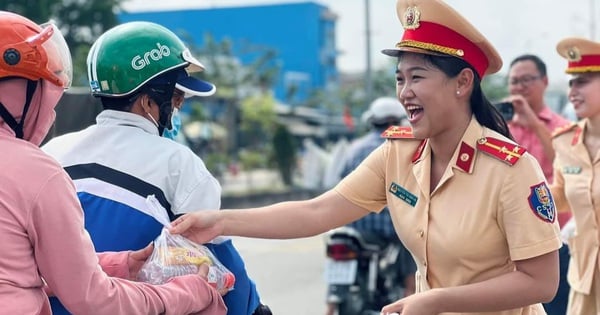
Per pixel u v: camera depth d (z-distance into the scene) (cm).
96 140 265
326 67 4884
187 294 241
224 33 4716
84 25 2131
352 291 583
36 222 209
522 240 244
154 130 269
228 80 3041
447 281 258
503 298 244
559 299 446
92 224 253
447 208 256
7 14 221
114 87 263
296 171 2447
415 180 268
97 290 216
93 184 257
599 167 399
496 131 264
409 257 598
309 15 4669
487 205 249
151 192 258
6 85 215
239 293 272
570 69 407
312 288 830
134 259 250
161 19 4706
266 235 276
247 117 2995
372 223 589
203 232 264
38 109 222
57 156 265
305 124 3484
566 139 418
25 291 210
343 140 861
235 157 2925
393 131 280
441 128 254
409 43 249
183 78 273
